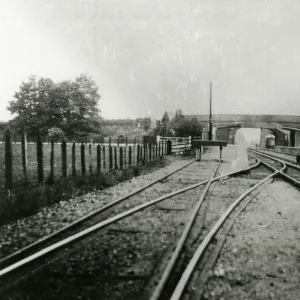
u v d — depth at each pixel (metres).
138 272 4.33
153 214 7.43
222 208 8.14
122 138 50.78
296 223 7.06
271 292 3.92
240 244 5.54
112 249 5.17
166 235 5.90
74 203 8.70
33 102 49.44
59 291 3.86
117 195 9.85
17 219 7.15
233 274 4.36
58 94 47.31
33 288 3.91
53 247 4.87
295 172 17.31
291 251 5.32
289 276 4.38
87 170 15.08
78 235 5.45
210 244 5.40
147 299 3.65
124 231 6.11
